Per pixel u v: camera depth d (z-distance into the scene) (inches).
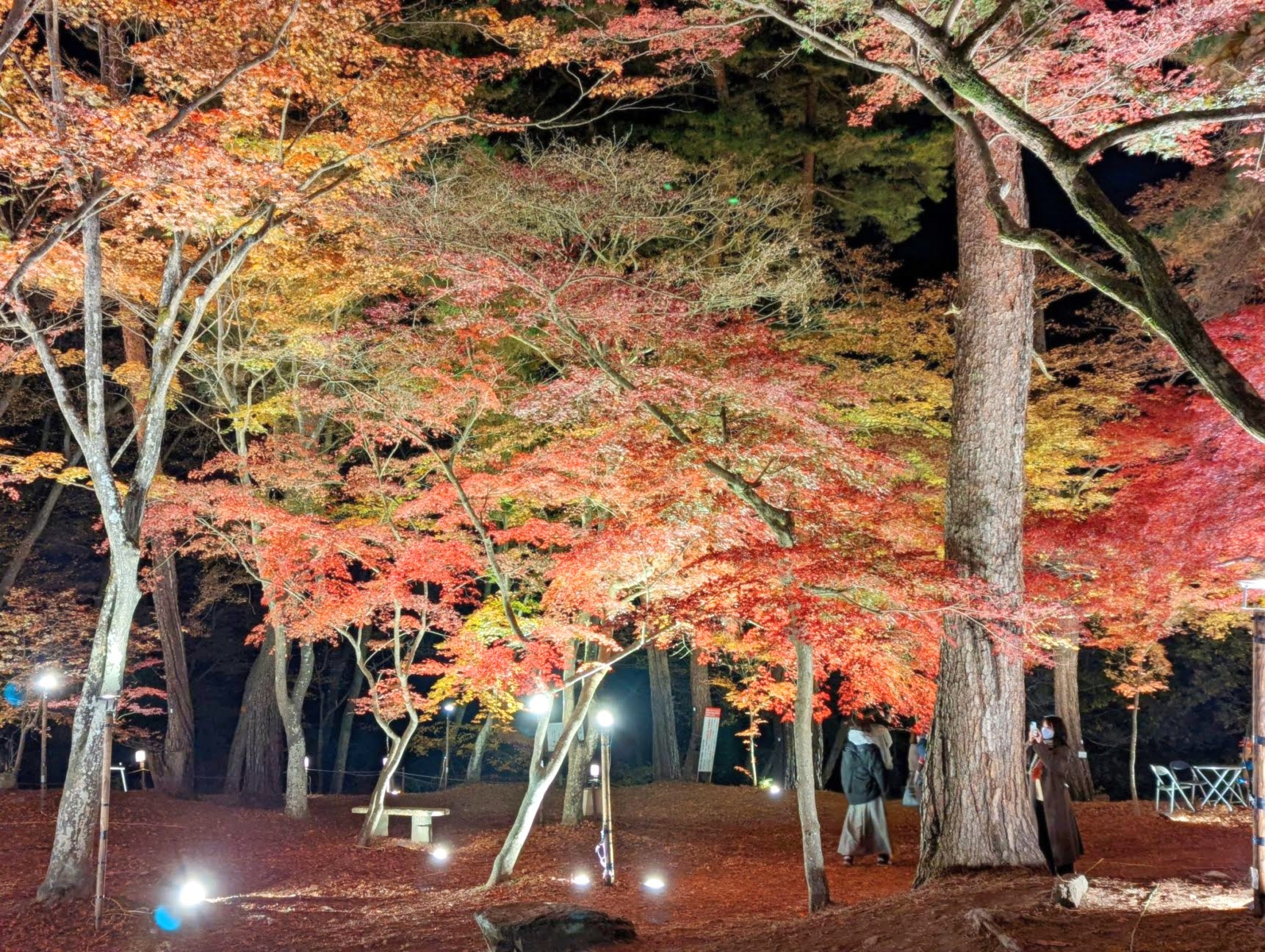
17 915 405.1
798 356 377.1
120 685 438.3
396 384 529.7
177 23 373.7
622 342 469.7
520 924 303.7
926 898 293.6
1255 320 422.0
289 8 377.7
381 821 631.8
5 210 523.5
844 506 352.8
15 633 847.7
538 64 475.5
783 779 949.8
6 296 361.1
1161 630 534.9
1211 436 431.8
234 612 1241.4
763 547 322.0
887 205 827.4
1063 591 428.1
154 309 669.9
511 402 480.4
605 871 466.6
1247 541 406.0
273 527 564.4
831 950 253.8
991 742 335.0
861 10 397.1
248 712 922.7
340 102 442.0
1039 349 736.3
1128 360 692.1
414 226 454.6
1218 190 627.2
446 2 649.6
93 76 534.3
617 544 392.8
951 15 225.5
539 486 450.3
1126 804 653.3
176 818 647.8
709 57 566.9
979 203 363.6
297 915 425.1
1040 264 721.0
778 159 796.6
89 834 434.3
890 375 629.9
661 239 677.3
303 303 615.8
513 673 482.6
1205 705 1078.4
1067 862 322.3
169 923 403.9
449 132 463.5
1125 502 465.7
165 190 359.9
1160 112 316.5
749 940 292.7
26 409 987.3
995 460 353.1
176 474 1160.8
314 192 459.5
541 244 419.2
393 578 529.0
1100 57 330.6
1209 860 380.2
